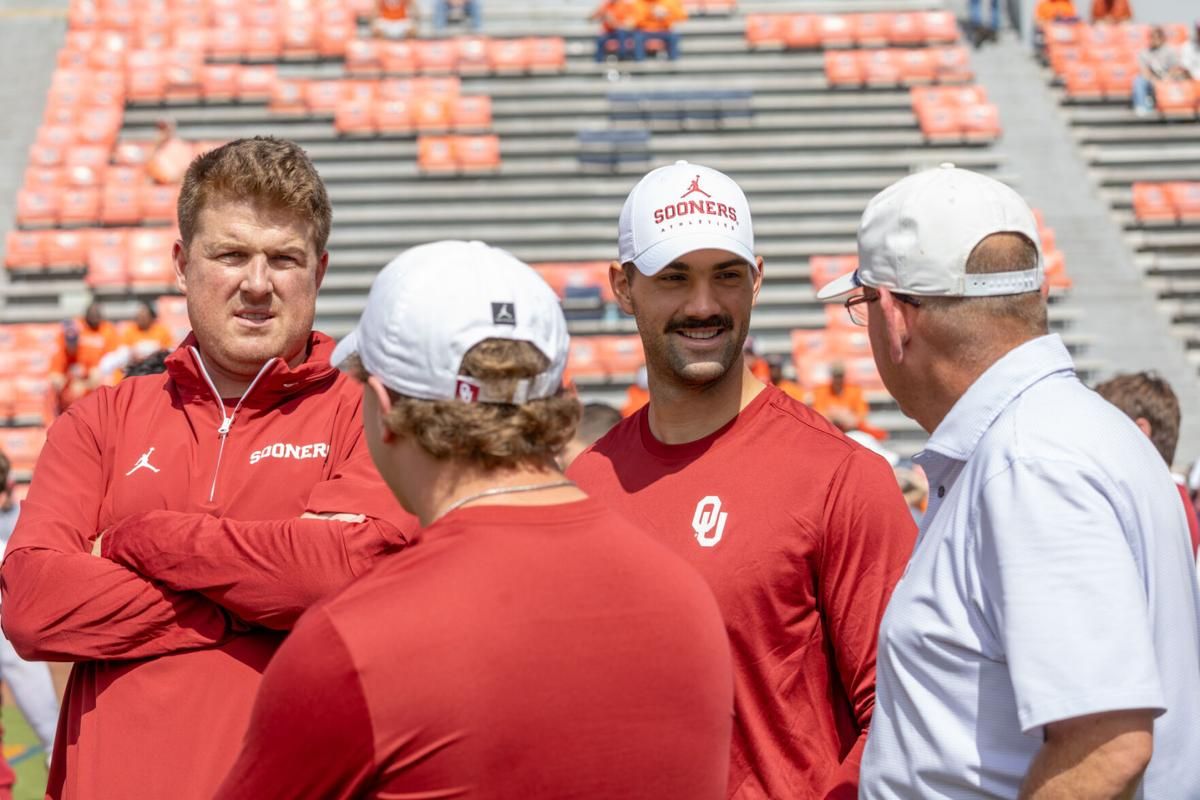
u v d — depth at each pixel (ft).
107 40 64.54
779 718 7.88
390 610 4.99
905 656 6.29
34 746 23.63
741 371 8.54
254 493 7.55
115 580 7.06
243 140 7.88
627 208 8.59
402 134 59.52
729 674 5.66
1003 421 6.15
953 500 6.30
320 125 60.23
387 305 5.52
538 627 5.09
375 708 4.85
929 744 6.13
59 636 7.05
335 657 4.90
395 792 4.91
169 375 8.04
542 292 5.61
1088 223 55.77
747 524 8.02
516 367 5.39
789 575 7.93
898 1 68.39
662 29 63.57
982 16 65.10
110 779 6.88
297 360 7.98
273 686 5.00
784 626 7.95
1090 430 5.98
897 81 62.08
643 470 8.58
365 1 67.77
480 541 5.25
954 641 6.06
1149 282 53.36
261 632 7.22
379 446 5.73
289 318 7.74
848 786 7.18
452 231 55.77
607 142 58.23
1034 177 57.67
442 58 63.10
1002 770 5.91
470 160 57.77
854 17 64.69
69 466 7.73
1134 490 5.91
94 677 7.25
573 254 54.75
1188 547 6.18
